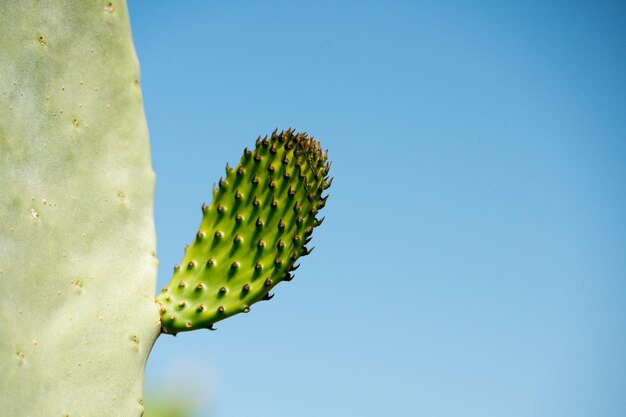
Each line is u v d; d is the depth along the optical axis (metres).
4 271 0.61
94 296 0.64
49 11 0.64
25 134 0.62
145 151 0.66
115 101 0.65
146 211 0.66
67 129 0.64
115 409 0.63
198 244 0.67
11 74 0.62
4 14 0.62
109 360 0.64
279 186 0.67
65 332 0.63
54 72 0.64
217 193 0.68
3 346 0.60
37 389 0.61
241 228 0.67
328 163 0.70
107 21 0.65
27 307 0.61
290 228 0.68
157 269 0.66
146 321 0.65
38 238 0.62
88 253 0.64
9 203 0.61
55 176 0.63
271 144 0.68
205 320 0.66
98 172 0.65
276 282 0.68
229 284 0.67
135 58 0.66
